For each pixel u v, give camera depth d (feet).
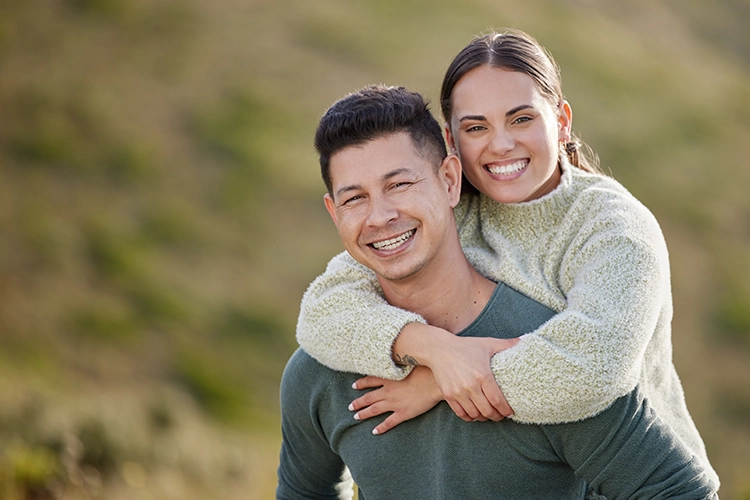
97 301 92.27
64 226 104.12
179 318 92.68
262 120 131.13
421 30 157.69
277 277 104.27
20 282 92.43
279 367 90.02
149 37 146.30
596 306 11.76
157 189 115.03
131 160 118.83
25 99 126.52
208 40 148.05
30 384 63.16
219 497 43.93
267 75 141.69
